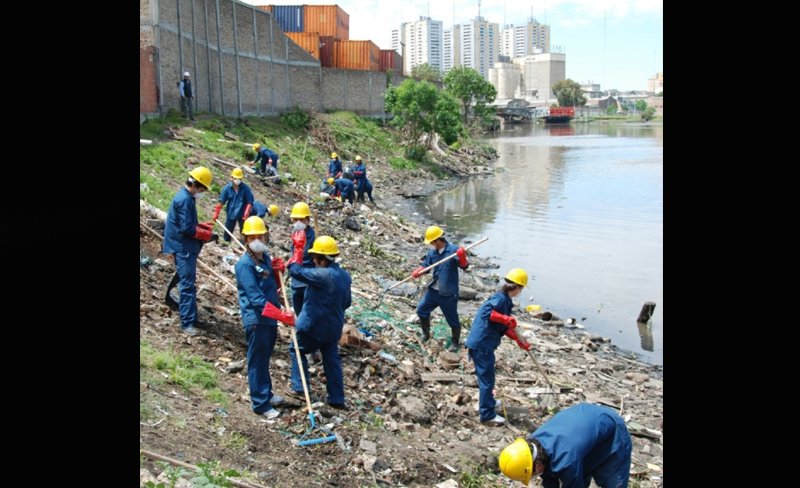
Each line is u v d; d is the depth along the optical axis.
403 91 39.44
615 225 24.78
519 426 8.62
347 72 44.12
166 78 23.55
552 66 187.75
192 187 8.45
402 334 11.38
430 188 34.72
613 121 138.25
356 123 41.25
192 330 8.47
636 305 15.59
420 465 6.94
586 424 5.20
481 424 8.48
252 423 6.95
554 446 5.07
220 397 7.20
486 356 8.34
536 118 127.06
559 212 27.75
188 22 25.50
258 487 5.69
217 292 10.34
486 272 18.06
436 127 40.28
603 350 12.81
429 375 9.67
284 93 36.88
